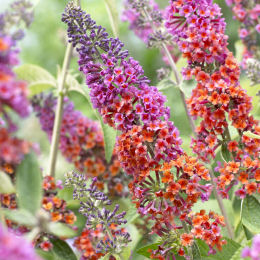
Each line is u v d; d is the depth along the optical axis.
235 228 0.75
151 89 0.66
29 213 0.60
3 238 0.52
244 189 0.68
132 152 0.65
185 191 0.66
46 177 0.65
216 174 0.74
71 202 0.70
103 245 0.66
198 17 0.68
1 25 0.58
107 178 0.73
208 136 0.69
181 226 0.67
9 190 0.60
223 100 0.67
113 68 0.65
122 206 0.72
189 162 0.66
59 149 0.73
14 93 0.54
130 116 0.65
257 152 0.68
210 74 0.68
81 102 0.79
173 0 0.68
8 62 0.55
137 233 0.76
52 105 0.71
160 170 0.65
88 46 0.66
